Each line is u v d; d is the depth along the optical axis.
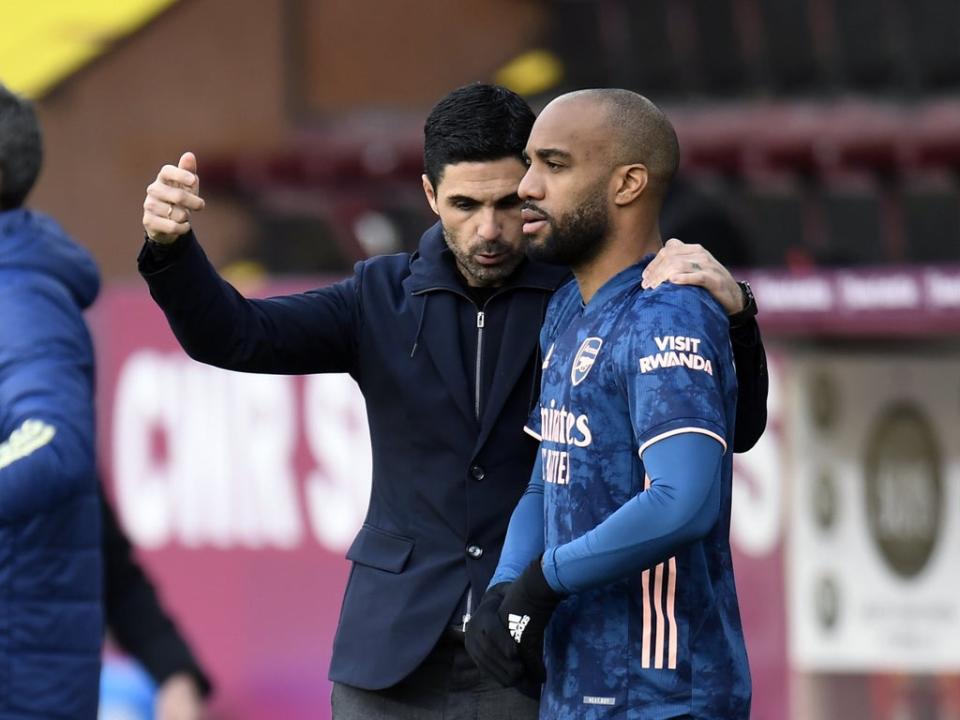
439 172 11.41
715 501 9.57
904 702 20.70
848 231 28.31
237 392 21.30
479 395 11.72
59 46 33.50
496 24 32.78
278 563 21.06
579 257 10.40
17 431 11.74
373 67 33.09
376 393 11.92
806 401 20.73
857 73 29.92
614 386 9.98
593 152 10.20
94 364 12.60
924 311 19.80
